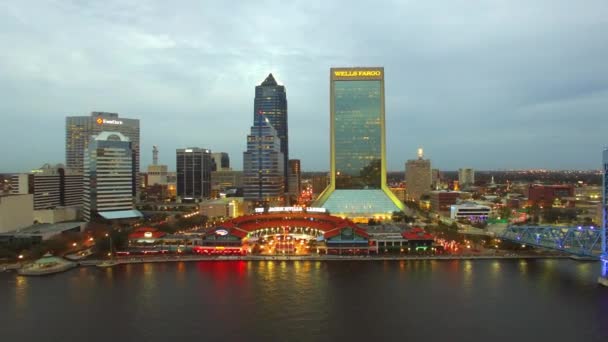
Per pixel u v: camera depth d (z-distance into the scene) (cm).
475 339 16775
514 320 18500
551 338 16850
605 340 16650
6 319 18912
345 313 19225
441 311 19450
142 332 17488
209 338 16875
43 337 17125
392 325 18000
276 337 16925
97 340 16825
